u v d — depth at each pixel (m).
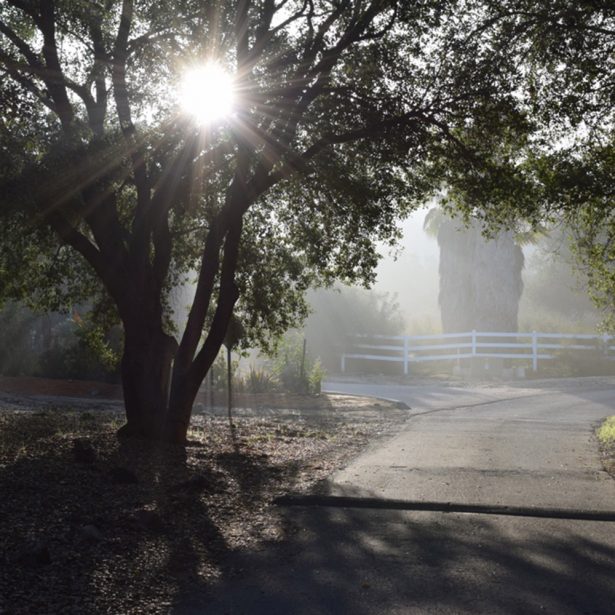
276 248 16.14
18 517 8.23
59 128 12.01
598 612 5.86
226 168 14.53
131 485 10.23
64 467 10.85
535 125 12.45
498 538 8.03
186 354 13.62
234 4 13.12
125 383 13.73
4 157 11.06
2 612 5.78
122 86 13.27
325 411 23.16
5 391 24.17
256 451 14.05
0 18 13.48
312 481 11.22
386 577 6.78
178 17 13.28
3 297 15.55
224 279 13.48
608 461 12.88
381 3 12.34
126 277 13.29
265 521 8.90
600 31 11.73
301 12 13.41
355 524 8.70
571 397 27.50
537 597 6.21
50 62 12.53
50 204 11.64
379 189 13.45
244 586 6.61
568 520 8.82
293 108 12.98
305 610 6.00
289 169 13.12
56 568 6.84
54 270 15.42
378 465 12.50
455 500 9.68
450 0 12.19
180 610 6.06
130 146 12.32
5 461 11.14
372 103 13.00
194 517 8.95
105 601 6.20
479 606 6.01
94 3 12.70
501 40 12.57
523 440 15.73
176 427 13.62
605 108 12.07
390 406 24.42
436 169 13.56
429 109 12.90
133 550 7.54
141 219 13.28
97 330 16.89
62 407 20.91
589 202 12.68
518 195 12.85
